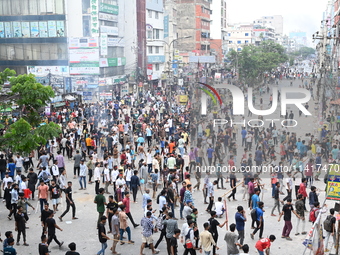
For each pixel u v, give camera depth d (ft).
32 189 62.75
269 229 50.34
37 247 46.11
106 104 155.84
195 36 354.33
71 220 54.54
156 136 103.96
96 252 44.75
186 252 40.75
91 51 192.65
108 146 89.35
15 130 49.70
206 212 56.85
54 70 196.34
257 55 259.60
